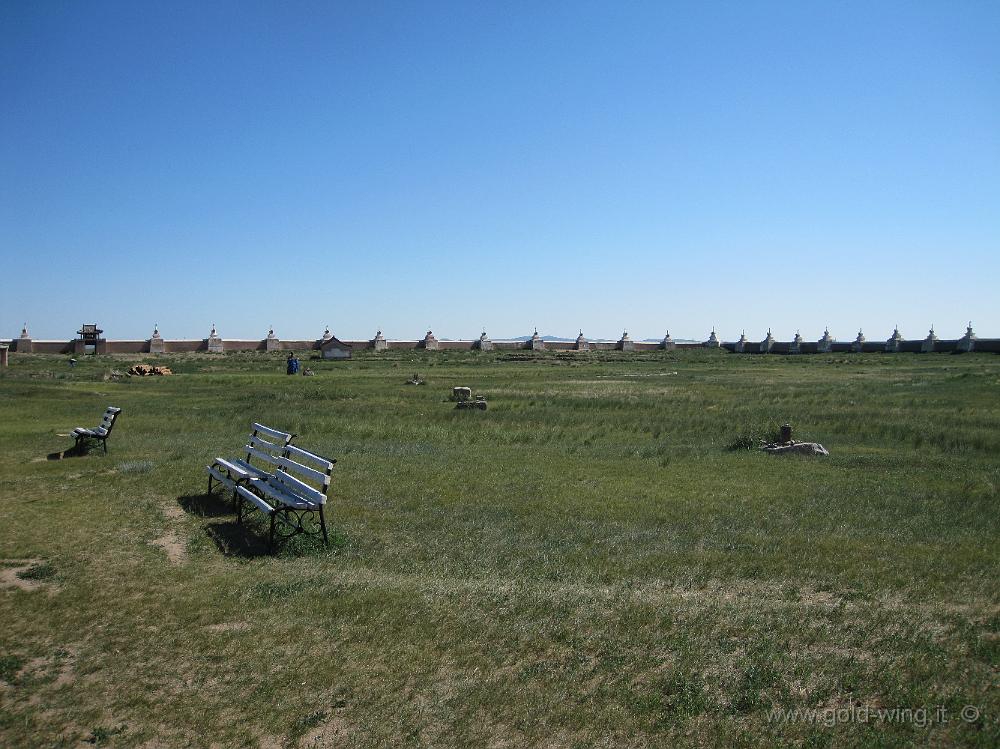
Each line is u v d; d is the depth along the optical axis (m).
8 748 4.99
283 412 26.12
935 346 84.44
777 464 16.30
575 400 31.92
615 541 10.10
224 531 10.20
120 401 29.58
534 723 5.36
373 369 58.22
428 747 5.08
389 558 9.24
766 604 7.66
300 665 6.19
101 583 7.97
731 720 5.39
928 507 12.15
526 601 7.57
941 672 6.07
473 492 13.02
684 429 22.94
